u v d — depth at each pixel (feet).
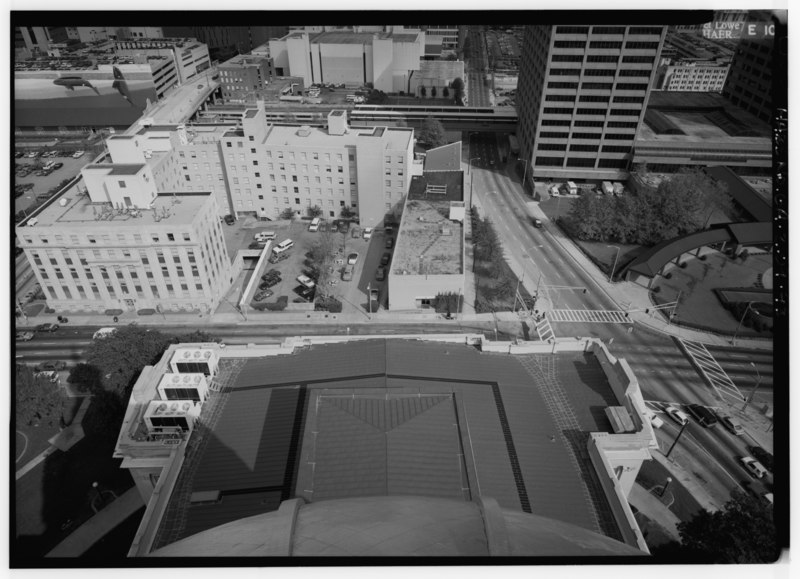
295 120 613.11
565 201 455.63
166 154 376.48
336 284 344.49
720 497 210.18
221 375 200.64
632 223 385.29
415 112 589.73
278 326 307.78
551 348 210.59
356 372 189.78
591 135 449.06
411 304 317.22
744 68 504.84
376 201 401.29
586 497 156.35
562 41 406.82
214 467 164.14
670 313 317.22
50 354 284.61
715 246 380.99
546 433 175.73
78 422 240.73
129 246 293.23
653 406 253.65
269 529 85.25
